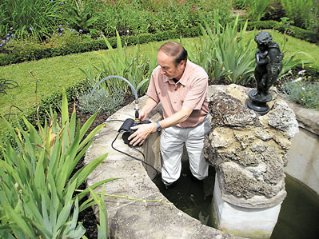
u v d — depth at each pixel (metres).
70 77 5.34
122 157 2.80
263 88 2.73
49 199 2.07
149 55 4.62
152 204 2.36
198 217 3.29
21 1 6.15
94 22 6.79
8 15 6.30
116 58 4.20
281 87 4.18
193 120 2.93
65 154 2.45
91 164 2.39
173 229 2.19
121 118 3.30
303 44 6.45
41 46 6.03
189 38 6.69
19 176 2.23
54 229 2.06
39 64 5.74
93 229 2.75
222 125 2.64
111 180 2.38
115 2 7.28
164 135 3.08
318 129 3.52
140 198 2.40
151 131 2.69
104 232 2.00
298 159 3.81
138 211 2.31
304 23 6.99
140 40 6.45
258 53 2.63
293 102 3.85
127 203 2.37
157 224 2.22
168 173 3.29
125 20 6.85
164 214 2.29
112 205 2.36
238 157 2.57
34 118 3.97
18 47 5.89
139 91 4.16
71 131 2.68
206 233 2.16
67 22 6.61
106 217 2.07
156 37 6.55
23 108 4.53
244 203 2.62
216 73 4.33
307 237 3.13
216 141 2.60
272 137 2.65
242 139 2.55
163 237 2.14
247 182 2.56
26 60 5.83
